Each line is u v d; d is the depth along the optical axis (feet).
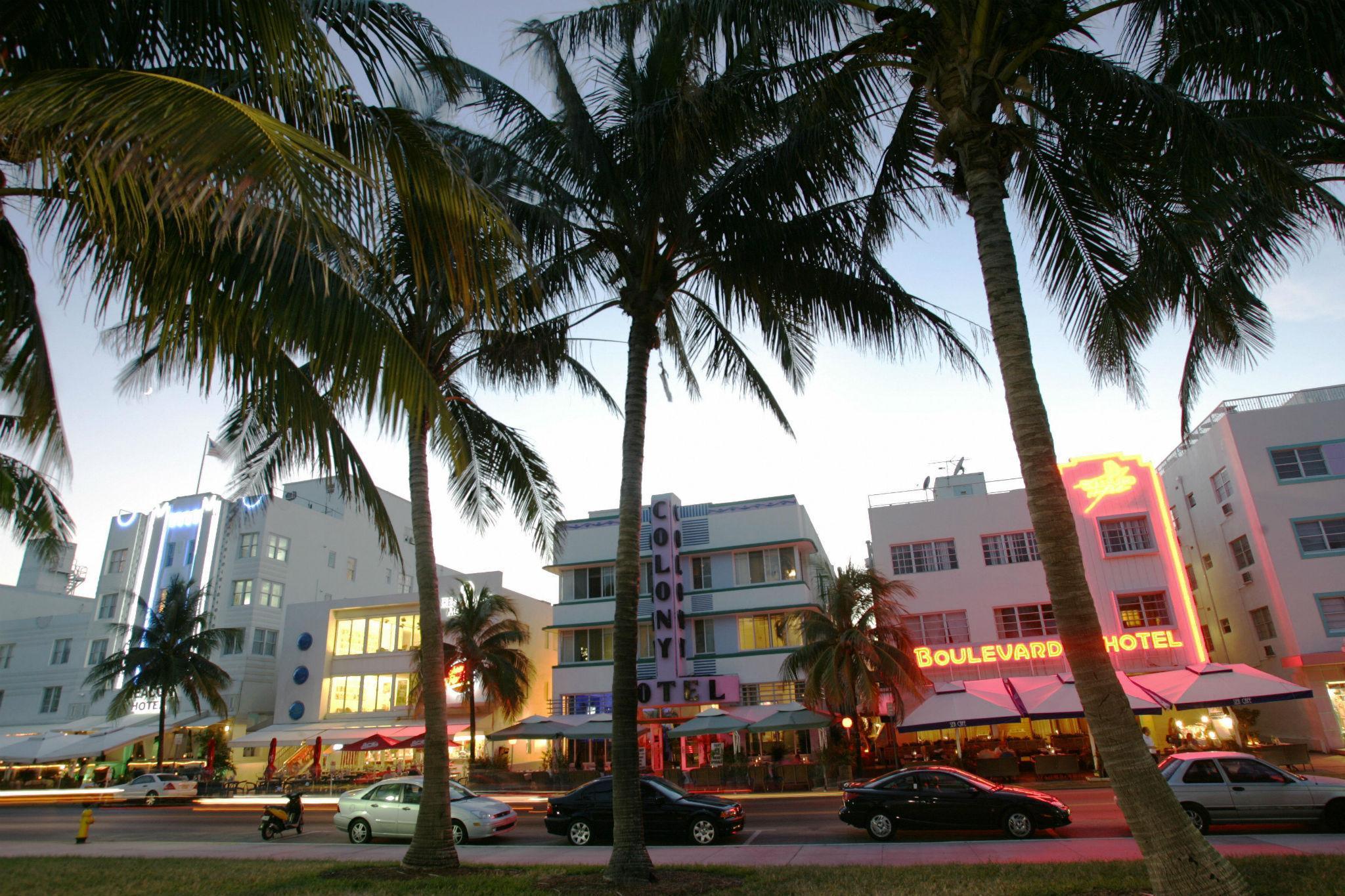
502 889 34.24
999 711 78.18
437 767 42.09
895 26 28.58
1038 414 24.50
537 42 34.50
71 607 181.47
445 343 44.37
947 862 38.68
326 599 161.17
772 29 28.71
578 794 58.18
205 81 19.65
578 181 39.06
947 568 111.34
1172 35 30.09
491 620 130.72
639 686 117.19
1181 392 45.27
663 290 40.09
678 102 32.60
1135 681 81.66
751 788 97.09
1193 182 31.40
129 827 80.64
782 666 107.34
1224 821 45.24
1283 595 96.27
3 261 25.86
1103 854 37.96
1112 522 106.83
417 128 20.36
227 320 18.34
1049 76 32.45
